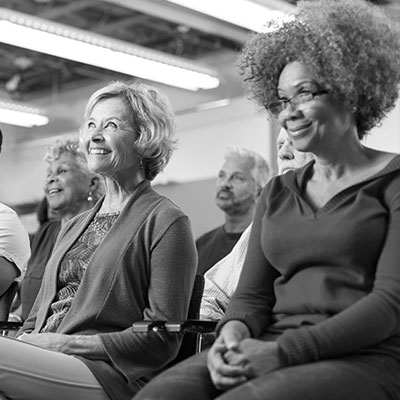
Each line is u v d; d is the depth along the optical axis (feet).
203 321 7.36
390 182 6.01
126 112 8.50
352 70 6.12
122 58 26.45
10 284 9.75
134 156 8.49
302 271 6.07
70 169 11.27
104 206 8.64
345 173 6.26
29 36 24.45
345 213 5.93
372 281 5.85
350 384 5.30
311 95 6.13
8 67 34.88
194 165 30.76
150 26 30.30
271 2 20.44
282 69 6.44
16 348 7.10
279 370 5.36
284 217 6.25
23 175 35.32
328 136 6.16
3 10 23.38
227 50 31.24
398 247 5.72
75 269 8.29
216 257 13.32
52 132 35.76
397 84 6.45
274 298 6.37
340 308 5.82
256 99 6.73
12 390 7.02
